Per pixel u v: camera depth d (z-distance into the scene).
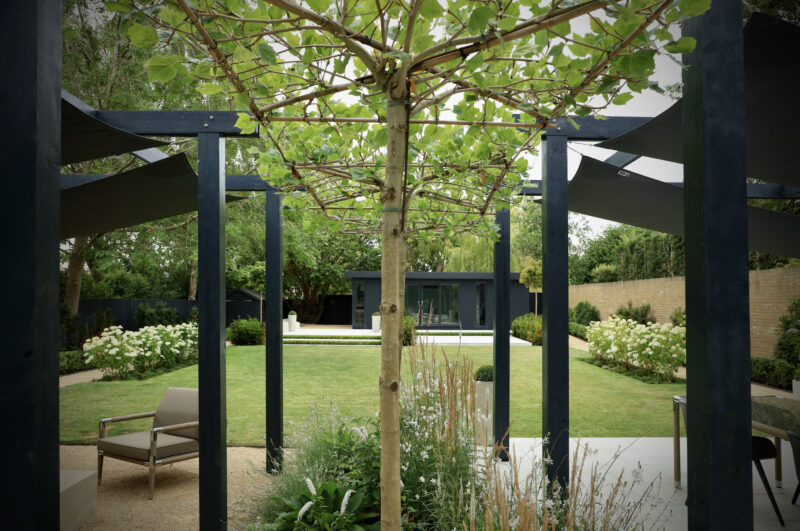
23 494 0.97
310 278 27.86
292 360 12.52
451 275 20.84
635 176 4.17
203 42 1.35
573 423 6.43
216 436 2.70
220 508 2.67
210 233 2.81
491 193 3.07
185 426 4.16
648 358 9.99
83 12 9.78
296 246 17.47
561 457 2.84
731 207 1.30
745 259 1.30
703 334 1.29
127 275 18.19
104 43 10.13
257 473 4.46
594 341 12.69
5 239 0.98
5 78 0.99
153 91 10.73
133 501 3.95
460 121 1.94
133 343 10.31
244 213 13.95
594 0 1.19
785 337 8.95
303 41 1.46
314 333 19.09
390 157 1.55
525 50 1.48
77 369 11.01
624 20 1.21
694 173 1.34
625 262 17.58
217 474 2.68
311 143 2.55
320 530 2.39
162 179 4.08
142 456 4.09
